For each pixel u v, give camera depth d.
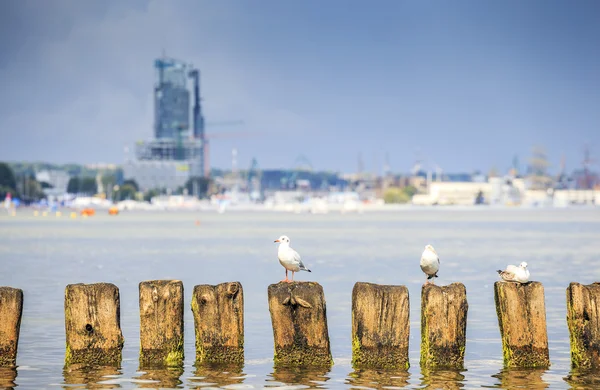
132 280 63.03
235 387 27.81
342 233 157.88
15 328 27.98
